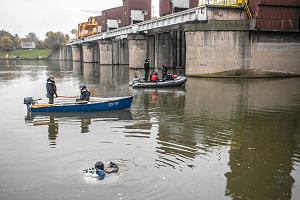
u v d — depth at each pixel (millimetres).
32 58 169125
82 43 115750
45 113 20734
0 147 13820
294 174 11266
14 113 20828
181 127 17219
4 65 97000
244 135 15844
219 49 42844
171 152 13148
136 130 16547
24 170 11320
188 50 44094
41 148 13641
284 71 44688
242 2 44344
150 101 25453
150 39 71688
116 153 12922
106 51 91875
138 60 70188
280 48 44000
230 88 32531
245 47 43094
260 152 13414
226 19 43875
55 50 160500
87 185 10023
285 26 43438
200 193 9703
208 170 11391
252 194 9805
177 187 10016
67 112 21031
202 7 43406
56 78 48000
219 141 14789
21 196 9516
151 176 10719
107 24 93875
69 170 11242
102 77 49281
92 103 21234
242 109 22031
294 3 43344
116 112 21125
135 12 77688
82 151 13195
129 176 10664
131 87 35312
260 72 43812
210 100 25672
